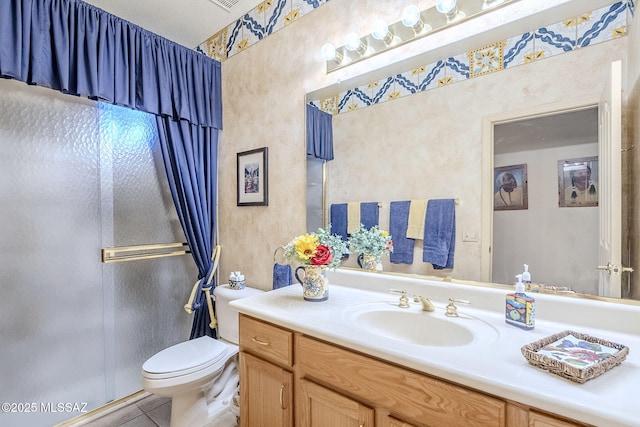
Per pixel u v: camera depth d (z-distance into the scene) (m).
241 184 2.18
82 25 1.67
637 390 0.65
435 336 1.12
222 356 1.73
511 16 1.18
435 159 1.37
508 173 1.19
